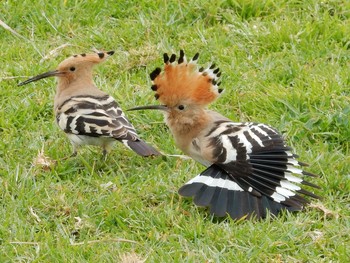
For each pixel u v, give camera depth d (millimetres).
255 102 13008
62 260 9938
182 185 11008
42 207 10914
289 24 14586
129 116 12867
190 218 10555
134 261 9820
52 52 14328
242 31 14570
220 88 12180
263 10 15117
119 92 13383
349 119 12297
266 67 13805
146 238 10438
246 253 10023
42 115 13023
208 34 14641
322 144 12016
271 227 10320
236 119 12766
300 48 14258
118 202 10891
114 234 10469
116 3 15281
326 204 10836
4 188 11281
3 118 12773
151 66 13969
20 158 11984
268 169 10562
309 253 10047
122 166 11812
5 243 10273
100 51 14055
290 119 12594
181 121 11094
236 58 14070
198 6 15078
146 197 11062
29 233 10453
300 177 11273
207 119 11148
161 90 11117
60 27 14883
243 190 10477
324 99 12852
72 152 12164
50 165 11648
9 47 14383
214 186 10516
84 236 10438
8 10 15078
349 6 15062
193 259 9844
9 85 13539
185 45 14391
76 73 12562
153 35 14695
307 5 15117
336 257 9930
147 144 11570
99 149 12250
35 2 15227
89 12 15156
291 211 10500
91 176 11516
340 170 11531
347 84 13266
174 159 11891
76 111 11836
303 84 13320
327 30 14547
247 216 10375
